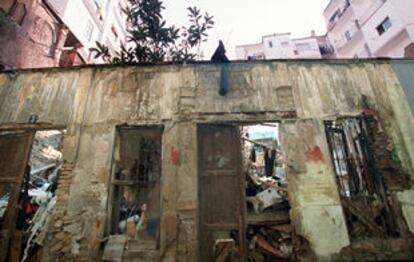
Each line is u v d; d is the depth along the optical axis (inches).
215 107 203.6
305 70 217.5
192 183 180.7
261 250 173.3
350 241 165.5
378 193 182.2
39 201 213.9
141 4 291.9
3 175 192.5
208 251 169.9
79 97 209.2
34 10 356.2
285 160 187.0
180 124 198.1
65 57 458.0
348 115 199.0
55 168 300.2
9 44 305.0
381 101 204.7
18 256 173.0
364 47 828.0
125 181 189.2
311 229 168.1
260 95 207.8
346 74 215.5
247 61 219.9
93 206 175.8
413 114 200.2
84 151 190.9
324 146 189.9
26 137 202.7
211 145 198.1
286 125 197.3
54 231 170.2
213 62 219.9
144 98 208.2
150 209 186.1
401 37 668.7
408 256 161.0
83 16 539.2
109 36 685.3
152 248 168.9
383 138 193.2
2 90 217.6
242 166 191.5
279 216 183.5
